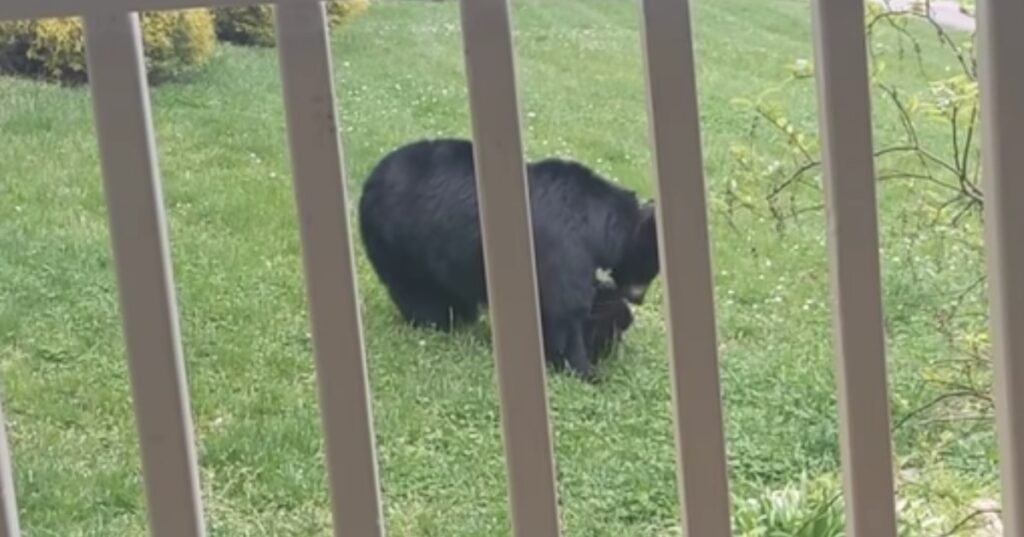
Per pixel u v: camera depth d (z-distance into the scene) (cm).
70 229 321
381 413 286
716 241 301
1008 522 105
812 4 98
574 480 270
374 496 98
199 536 98
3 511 96
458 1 92
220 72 351
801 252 305
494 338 96
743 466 264
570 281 290
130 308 93
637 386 291
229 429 278
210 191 336
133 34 90
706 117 317
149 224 92
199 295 312
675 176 95
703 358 98
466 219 308
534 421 98
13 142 325
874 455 102
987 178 100
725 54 361
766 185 248
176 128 344
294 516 259
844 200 97
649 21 93
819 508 211
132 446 272
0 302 304
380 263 314
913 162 243
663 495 267
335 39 380
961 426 227
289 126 91
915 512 204
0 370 287
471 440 282
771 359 296
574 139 367
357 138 360
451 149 317
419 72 382
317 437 276
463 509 264
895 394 231
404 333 313
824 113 97
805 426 277
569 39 393
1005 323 101
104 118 91
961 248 250
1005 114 99
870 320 99
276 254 324
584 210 293
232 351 299
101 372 290
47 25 322
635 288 297
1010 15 97
